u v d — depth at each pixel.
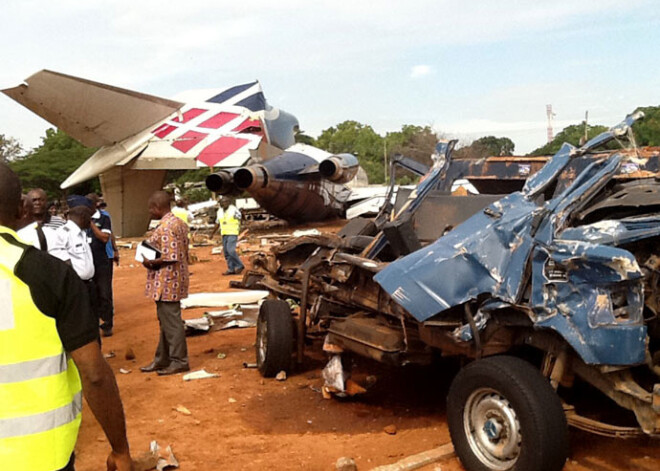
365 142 69.00
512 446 4.32
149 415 6.13
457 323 4.96
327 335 6.37
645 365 4.66
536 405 4.18
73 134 28.16
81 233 7.53
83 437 5.61
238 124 27.84
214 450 5.26
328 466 4.90
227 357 8.19
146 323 10.51
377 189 28.91
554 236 4.46
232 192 24.61
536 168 7.20
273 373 7.16
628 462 4.74
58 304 2.49
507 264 4.62
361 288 6.10
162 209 7.44
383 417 5.92
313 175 26.00
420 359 5.60
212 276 15.74
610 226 4.39
